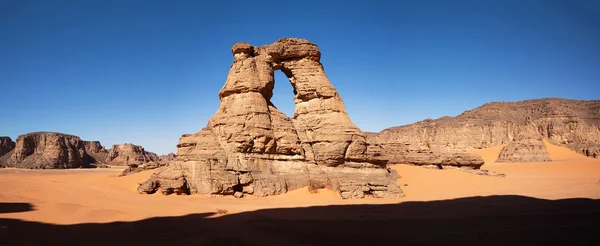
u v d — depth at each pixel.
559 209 27.47
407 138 153.75
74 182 47.81
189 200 33.62
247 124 39.59
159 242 19.34
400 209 29.20
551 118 140.00
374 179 38.72
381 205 31.47
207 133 40.41
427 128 154.00
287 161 40.38
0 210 26.66
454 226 22.36
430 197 36.91
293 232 21.20
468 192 39.88
